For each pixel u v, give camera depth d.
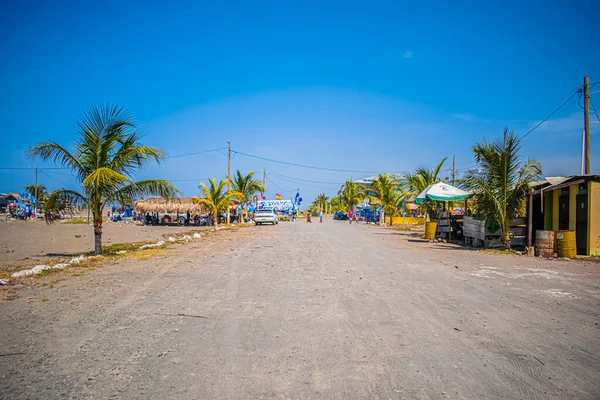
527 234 16.34
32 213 58.00
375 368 4.13
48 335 5.05
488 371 4.08
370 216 61.28
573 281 9.00
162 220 46.12
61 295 7.30
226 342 4.86
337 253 14.54
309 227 38.44
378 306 6.63
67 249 16.89
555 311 6.38
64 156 13.41
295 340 4.95
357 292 7.69
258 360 4.31
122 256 13.27
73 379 3.80
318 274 9.76
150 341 4.87
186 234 27.45
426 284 8.52
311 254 14.16
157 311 6.22
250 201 52.72
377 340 4.97
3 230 30.08
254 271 10.19
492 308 6.54
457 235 21.67
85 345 4.71
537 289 8.08
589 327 5.55
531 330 5.41
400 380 3.86
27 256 14.18
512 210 15.82
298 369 4.09
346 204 78.25
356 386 3.72
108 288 7.94
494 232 17.06
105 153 13.73
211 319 5.81
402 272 10.12
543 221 16.17
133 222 52.22
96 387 3.64
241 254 14.08
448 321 5.79
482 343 4.89
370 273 9.94
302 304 6.74
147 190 14.41
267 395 3.53
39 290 7.73
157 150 14.34
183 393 3.54
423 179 29.44
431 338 5.06
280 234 26.58
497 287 8.25
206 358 4.35
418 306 6.64
